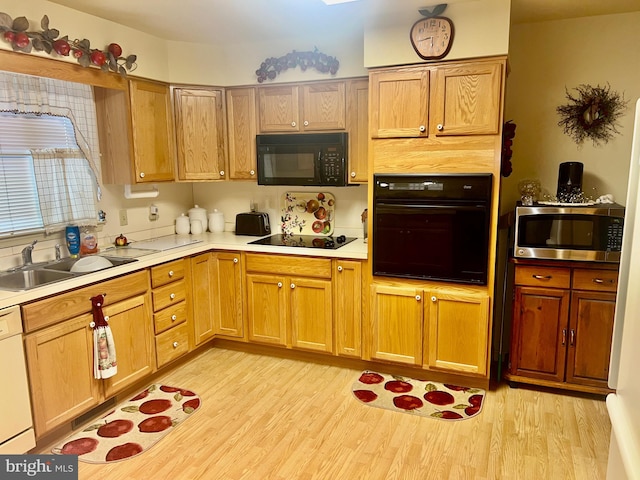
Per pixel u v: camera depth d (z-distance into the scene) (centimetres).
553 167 326
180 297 330
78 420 266
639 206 111
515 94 327
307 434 257
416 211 297
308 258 330
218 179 375
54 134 294
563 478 219
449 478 220
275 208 403
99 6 271
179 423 268
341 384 314
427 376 319
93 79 290
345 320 328
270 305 348
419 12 278
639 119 115
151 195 358
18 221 279
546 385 295
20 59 247
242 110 367
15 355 219
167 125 352
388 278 313
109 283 269
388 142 300
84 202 314
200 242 361
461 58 274
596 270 274
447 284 299
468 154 283
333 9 279
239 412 279
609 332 278
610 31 302
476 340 295
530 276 288
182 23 306
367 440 251
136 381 296
